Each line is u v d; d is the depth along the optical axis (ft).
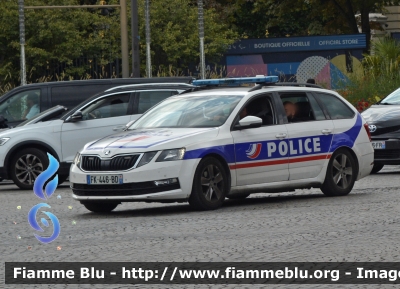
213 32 142.10
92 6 100.78
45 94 63.87
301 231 33.73
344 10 163.22
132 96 60.23
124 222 38.65
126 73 100.83
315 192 51.34
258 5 175.11
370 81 101.40
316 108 46.65
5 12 127.54
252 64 146.41
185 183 40.45
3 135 59.11
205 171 41.29
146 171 39.93
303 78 146.00
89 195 41.14
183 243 31.63
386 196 46.09
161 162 40.01
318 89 47.37
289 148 44.62
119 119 59.62
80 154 41.96
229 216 39.06
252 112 44.04
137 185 39.99
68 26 128.67
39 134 58.90
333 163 46.80
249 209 41.81
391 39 119.34
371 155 48.83
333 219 37.04
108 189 40.52
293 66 146.20
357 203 42.96
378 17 176.65
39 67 129.90
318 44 145.18
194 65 141.38
